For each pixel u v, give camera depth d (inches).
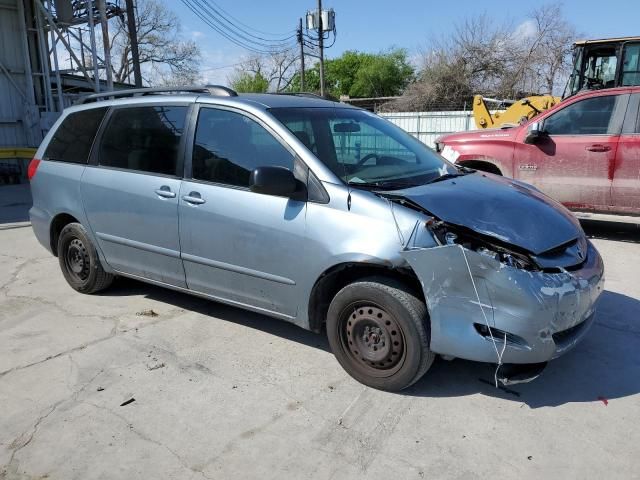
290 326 178.9
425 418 127.6
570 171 288.5
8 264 259.0
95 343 168.2
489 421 126.3
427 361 131.5
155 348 164.4
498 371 133.0
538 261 127.0
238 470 111.3
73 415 130.6
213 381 145.0
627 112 272.8
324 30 1173.7
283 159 148.7
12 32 646.5
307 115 161.9
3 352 163.3
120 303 201.3
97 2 655.8
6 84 652.7
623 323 178.5
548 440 119.2
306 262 141.6
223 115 162.6
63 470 112.0
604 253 262.7
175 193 167.5
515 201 145.5
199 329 177.5
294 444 119.0
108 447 118.9
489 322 122.8
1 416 130.6
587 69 474.6
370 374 138.9
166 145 173.6
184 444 119.6
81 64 655.8
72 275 212.4
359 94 2213.3
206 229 160.6
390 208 131.5
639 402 133.6
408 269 128.5
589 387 140.6
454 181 156.9
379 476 109.0
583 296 128.9
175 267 173.5
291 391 139.6
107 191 186.4
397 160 165.0
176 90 179.3
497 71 1439.5
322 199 140.0
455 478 108.1
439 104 1425.9
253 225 150.2
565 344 128.6
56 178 205.6
